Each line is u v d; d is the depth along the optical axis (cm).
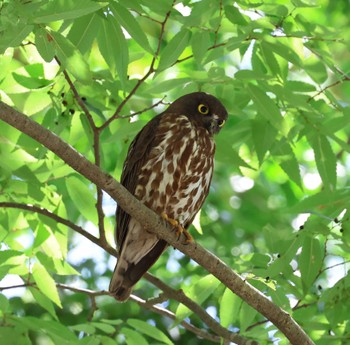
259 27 998
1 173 1080
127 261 1176
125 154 1235
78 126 1159
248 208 1955
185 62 1656
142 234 1165
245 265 1113
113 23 997
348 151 1144
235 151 1203
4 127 1086
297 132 1159
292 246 1052
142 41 974
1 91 1112
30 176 1059
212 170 1222
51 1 855
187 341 1742
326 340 1125
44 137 896
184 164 1187
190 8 1120
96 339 1084
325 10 2006
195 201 1212
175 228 1039
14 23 824
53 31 897
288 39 1130
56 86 1125
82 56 908
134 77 1290
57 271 1134
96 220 1176
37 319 1082
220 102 1229
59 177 1138
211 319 1162
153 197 1188
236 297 1117
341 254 1191
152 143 1191
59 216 1152
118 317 1755
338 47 1803
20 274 1108
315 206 1120
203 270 1819
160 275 1833
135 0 977
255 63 1123
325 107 1198
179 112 1224
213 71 1067
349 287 1083
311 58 1163
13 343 1063
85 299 1783
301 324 1141
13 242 1208
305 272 1069
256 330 1131
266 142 1181
